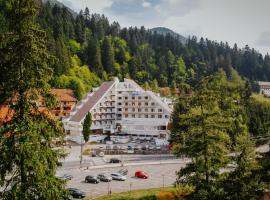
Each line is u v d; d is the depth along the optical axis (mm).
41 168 22359
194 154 38812
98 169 90875
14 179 22750
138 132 152750
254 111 137000
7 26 22297
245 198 34625
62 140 24422
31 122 22328
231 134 61938
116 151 115000
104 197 63656
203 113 38625
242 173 36156
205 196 36812
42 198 22562
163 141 132750
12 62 21938
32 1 21828
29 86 22188
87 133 117562
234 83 147250
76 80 189250
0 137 22234
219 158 38375
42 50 22375
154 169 92250
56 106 23672
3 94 22188
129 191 68500
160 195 62594
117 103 157125
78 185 74125
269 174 33000
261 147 118438
